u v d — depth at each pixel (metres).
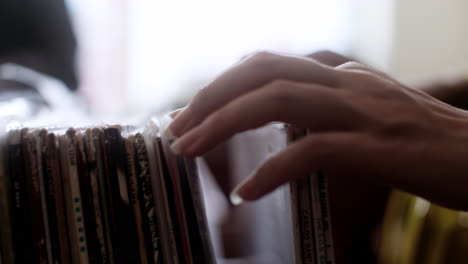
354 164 0.40
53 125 0.44
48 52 1.23
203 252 0.44
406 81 0.92
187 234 0.43
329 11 1.86
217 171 0.91
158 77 1.77
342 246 0.86
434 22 2.00
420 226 0.72
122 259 0.43
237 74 0.42
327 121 0.41
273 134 0.46
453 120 0.42
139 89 1.76
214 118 0.41
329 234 0.43
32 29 1.19
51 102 0.83
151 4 1.70
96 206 0.43
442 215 0.68
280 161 0.40
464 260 0.65
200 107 0.42
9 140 0.42
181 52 1.77
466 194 0.40
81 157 0.42
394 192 0.82
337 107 0.40
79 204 0.42
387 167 0.40
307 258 0.43
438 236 0.68
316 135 0.40
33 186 0.42
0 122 0.43
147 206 0.43
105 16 1.67
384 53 1.97
